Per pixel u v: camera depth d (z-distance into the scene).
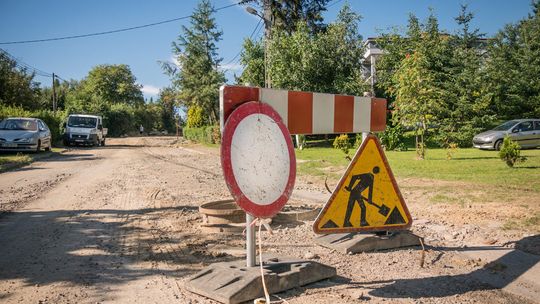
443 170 12.41
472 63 26.28
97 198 8.27
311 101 3.84
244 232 5.47
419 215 6.57
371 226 4.24
